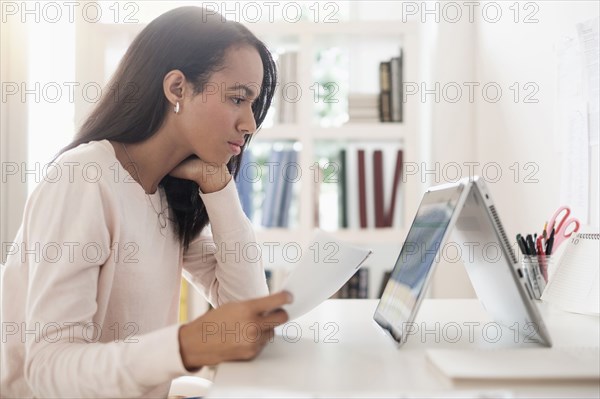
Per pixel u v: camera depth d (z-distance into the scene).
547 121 1.91
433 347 0.91
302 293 0.84
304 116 2.69
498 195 2.34
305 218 2.68
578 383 0.67
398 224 2.80
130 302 1.10
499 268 0.90
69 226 0.94
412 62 2.68
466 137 2.60
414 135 2.69
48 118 2.67
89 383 0.80
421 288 0.86
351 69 2.89
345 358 0.84
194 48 1.10
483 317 1.18
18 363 1.02
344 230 2.71
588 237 1.27
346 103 2.86
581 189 1.69
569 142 1.76
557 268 1.30
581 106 1.69
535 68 1.99
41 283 0.90
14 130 2.54
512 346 0.90
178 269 1.26
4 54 2.52
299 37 2.70
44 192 0.97
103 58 2.63
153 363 0.79
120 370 0.79
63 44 2.68
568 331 1.04
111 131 1.11
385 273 2.86
